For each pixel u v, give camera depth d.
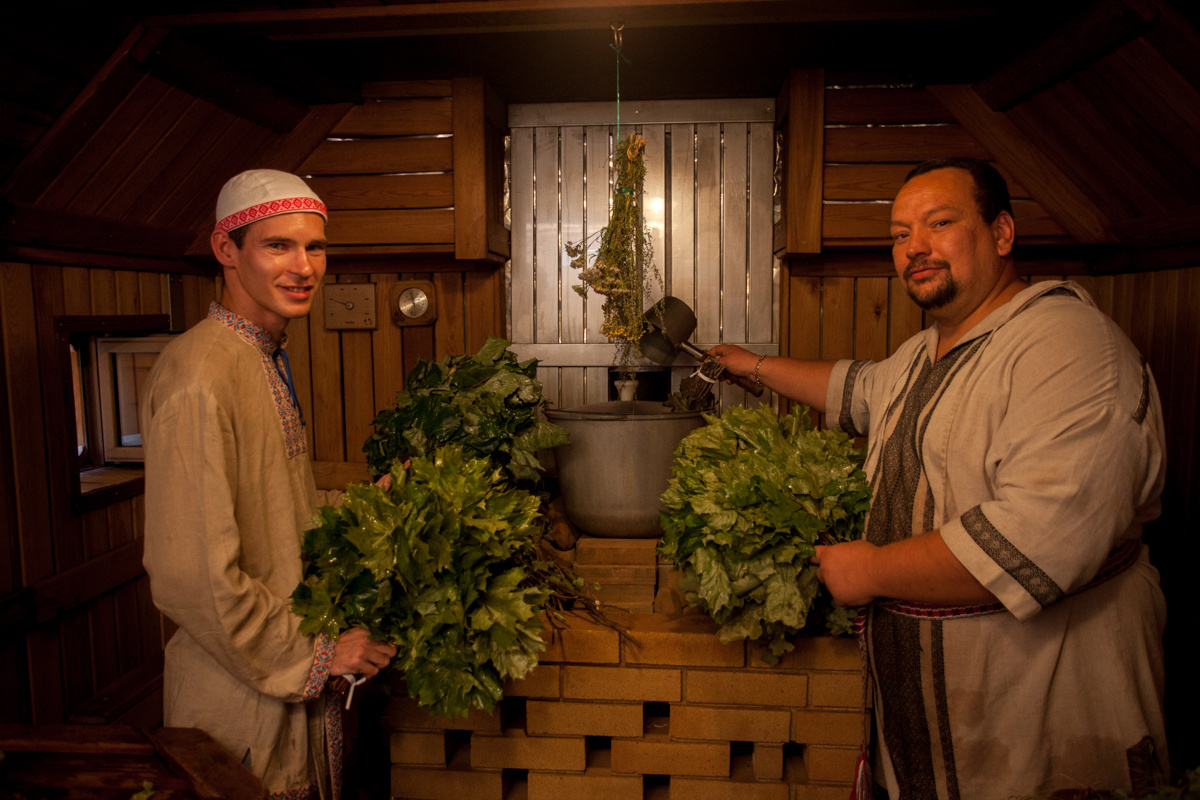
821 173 2.37
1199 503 2.10
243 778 1.15
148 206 2.26
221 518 1.29
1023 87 2.11
